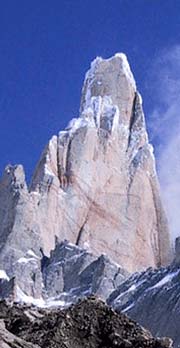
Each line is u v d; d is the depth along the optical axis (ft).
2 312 187.73
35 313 187.73
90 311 177.78
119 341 171.73
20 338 166.91
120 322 175.94
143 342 170.91
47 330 175.01
